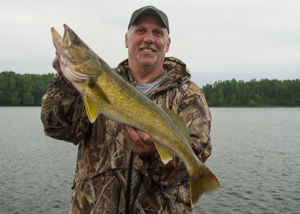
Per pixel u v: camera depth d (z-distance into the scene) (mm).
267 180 12570
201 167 2895
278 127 41562
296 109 127812
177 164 2916
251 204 9727
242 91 144375
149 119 2756
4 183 11531
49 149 19844
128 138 2732
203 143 3100
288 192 10945
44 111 2754
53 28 2672
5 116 61062
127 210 2814
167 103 3186
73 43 2631
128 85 2764
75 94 2805
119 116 2693
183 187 3090
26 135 27984
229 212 9148
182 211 2980
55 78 2723
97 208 2818
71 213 2986
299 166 15227
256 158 17516
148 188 2855
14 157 16688
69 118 2854
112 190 2857
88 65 2654
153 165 2873
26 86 110000
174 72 3387
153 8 3303
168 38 3742
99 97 2674
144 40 3311
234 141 25672
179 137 2865
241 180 12578
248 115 79000
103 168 2916
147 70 3467
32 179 12141
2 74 116000
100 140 3057
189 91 3316
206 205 9742
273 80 153125
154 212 2824
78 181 3023
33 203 9523
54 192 10586
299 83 142625
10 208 9086
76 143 3148
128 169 2891
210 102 147750
